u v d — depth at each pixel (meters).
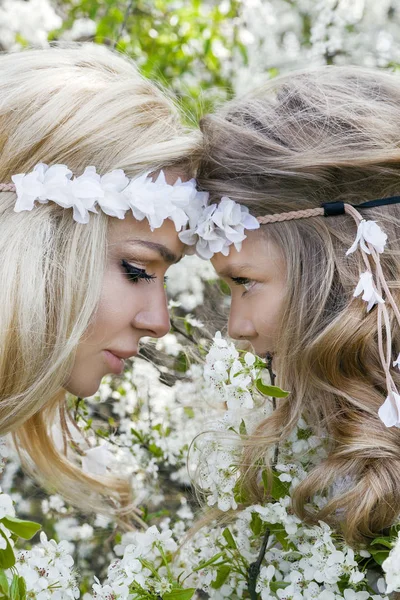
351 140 1.37
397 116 1.40
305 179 1.38
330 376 1.35
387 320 1.25
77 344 1.40
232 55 2.68
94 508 1.76
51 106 1.39
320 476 1.30
